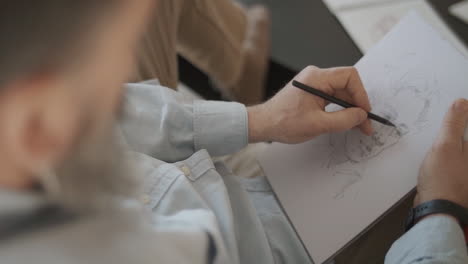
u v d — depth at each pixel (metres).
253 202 0.66
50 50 0.19
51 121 0.20
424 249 0.47
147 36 0.67
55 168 0.22
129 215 0.30
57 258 0.24
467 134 0.52
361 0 0.87
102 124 0.23
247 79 1.07
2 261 0.23
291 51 0.91
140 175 0.45
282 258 0.59
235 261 0.51
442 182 0.50
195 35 0.88
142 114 0.60
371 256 0.64
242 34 1.01
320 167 0.61
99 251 0.26
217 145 0.61
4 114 0.20
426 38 0.59
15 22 0.18
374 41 0.81
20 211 0.22
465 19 0.78
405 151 0.56
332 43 0.86
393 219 0.65
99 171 0.24
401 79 0.59
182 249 0.33
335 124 0.57
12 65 0.19
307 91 0.58
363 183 0.57
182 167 0.57
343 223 0.57
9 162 0.21
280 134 0.60
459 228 0.48
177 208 0.51
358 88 0.58
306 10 0.93
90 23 0.20
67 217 0.25
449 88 0.55
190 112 0.61
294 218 0.61
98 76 0.22
